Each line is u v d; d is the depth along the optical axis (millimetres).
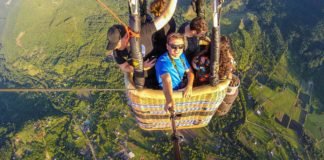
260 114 75125
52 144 71000
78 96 82812
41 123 75438
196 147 64562
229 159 64312
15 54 106125
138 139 67438
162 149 64750
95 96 81875
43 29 110125
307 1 113750
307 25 104250
